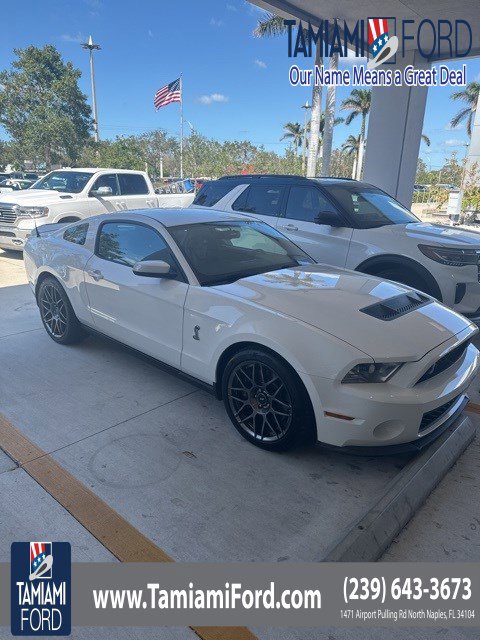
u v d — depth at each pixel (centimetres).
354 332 268
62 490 263
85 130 3875
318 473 283
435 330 287
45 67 3750
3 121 3822
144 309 365
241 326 294
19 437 314
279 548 227
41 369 421
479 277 484
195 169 5431
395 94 1072
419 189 4391
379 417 252
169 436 318
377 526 230
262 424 299
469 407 370
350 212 549
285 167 4884
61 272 449
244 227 415
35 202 873
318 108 1916
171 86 3212
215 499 259
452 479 282
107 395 374
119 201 1002
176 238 359
